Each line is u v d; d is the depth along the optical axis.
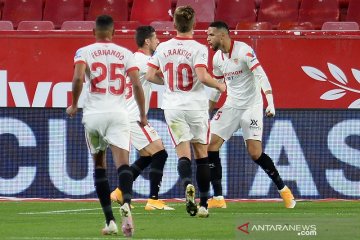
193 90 36.97
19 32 46.03
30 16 62.50
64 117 46.47
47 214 39.78
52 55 46.12
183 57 36.75
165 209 41.53
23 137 46.53
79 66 30.86
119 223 36.09
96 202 46.00
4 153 46.66
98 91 31.09
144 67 40.91
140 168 41.53
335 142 46.56
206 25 57.44
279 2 61.97
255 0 62.84
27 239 30.53
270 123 46.50
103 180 31.39
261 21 61.72
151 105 46.28
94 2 62.41
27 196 46.81
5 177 46.75
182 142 36.88
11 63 46.12
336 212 40.44
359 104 46.28
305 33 46.06
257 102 41.97
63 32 46.06
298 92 46.31
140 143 41.28
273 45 46.06
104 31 31.45
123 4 62.41
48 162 46.72
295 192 46.78
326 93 46.34
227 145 46.62
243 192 46.75
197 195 47.06
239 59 41.16
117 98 31.25
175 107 36.84
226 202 45.94
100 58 31.09
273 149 46.59
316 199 46.78
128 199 30.45
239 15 61.91
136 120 41.00
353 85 46.19
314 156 46.66
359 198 46.84
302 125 46.50
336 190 46.84
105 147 31.62
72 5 62.56
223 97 46.16
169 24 56.94
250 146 42.19
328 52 46.12
